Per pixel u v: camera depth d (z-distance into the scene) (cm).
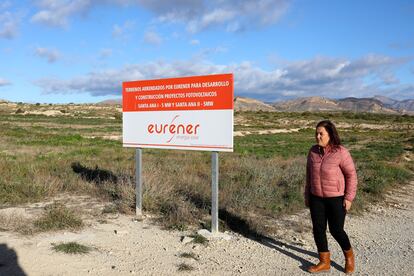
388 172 1481
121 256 541
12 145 2406
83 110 11838
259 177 1141
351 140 4641
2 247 543
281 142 4141
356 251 611
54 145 2584
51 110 11056
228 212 785
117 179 1032
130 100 759
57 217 673
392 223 809
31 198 852
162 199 832
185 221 711
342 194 496
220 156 2091
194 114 668
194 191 937
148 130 734
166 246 590
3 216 686
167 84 702
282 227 728
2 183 931
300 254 580
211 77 645
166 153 2258
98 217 733
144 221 721
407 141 4581
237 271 508
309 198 522
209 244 607
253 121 9812
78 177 1073
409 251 616
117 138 3847
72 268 489
